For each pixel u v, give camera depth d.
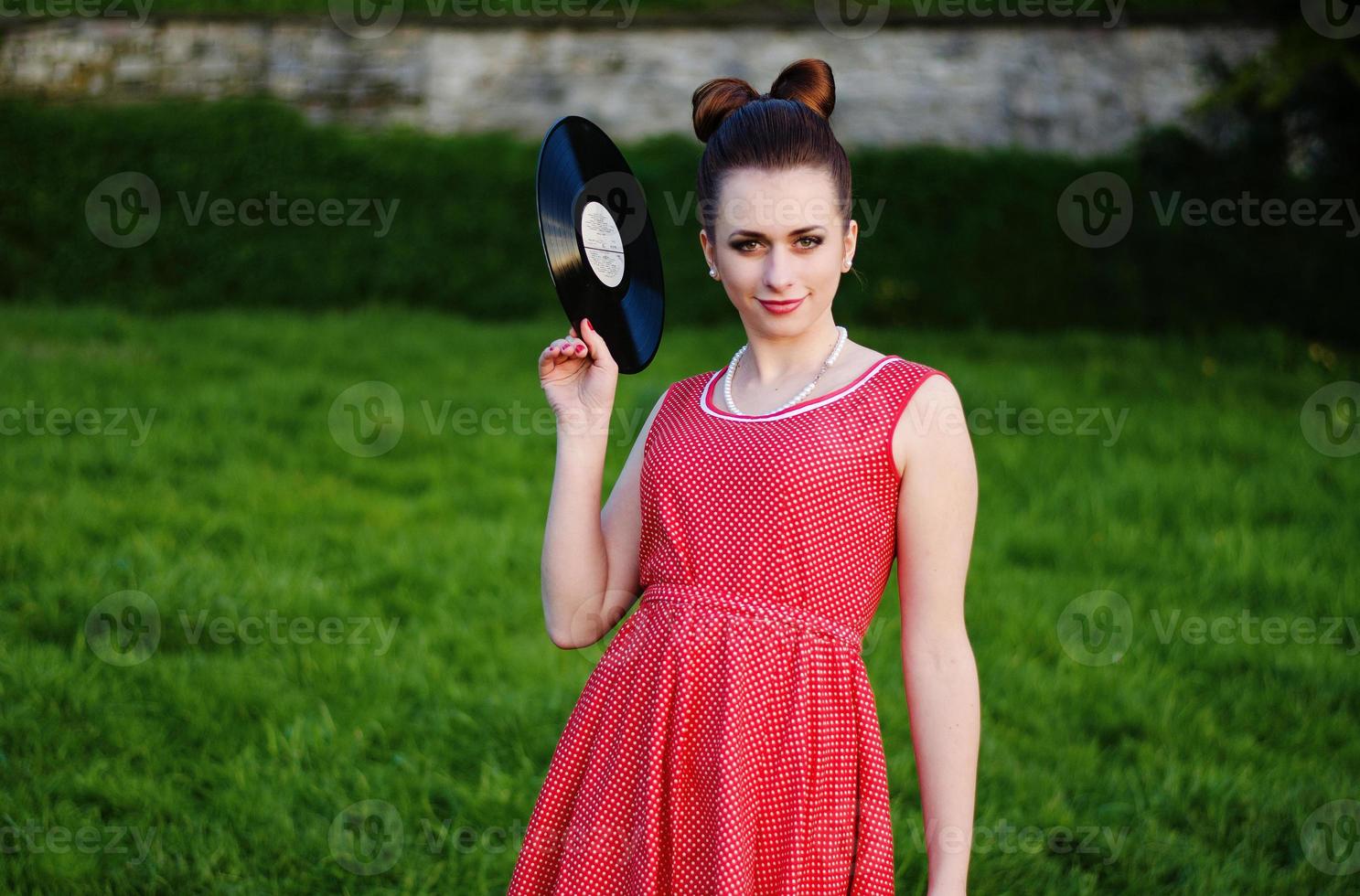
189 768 3.53
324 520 5.82
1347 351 10.49
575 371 1.91
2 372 8.05
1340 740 3.92
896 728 3.79
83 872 2.94
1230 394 8.40
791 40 14.09
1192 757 3.72
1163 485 6.39
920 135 13.74
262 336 10.10
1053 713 3.99
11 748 3.54
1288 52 10.09
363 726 3.78
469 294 12.66
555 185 1.84
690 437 1.79
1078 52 13.67
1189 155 11.27
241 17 14.14
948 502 1.72
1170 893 3.03
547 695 3.99
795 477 1.68
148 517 5.57
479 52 14.30
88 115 12.52
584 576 1.87
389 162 12.66
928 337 10.98
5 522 5.27
